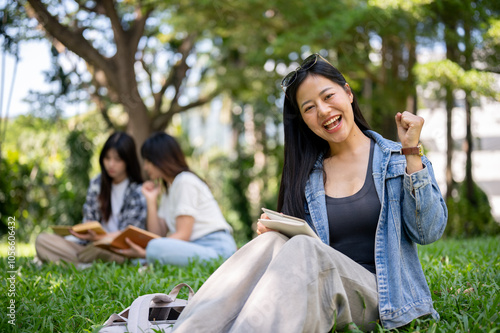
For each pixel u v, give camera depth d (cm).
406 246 231
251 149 1420
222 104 1616
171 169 454
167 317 239
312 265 197
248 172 1394
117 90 1005
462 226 906
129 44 988
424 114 1184
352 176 243
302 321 188
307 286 193
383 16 891
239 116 1466
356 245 236
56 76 966
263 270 211
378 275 220
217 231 451
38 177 1014
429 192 214
